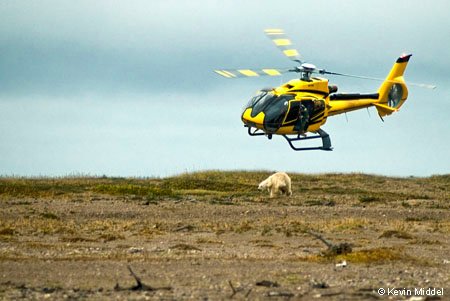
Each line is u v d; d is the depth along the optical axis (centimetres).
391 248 4819
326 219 6569
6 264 4056
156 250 4778
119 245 5019
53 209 6906
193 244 5103
